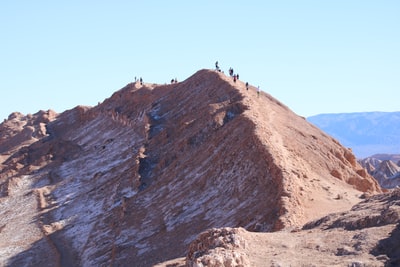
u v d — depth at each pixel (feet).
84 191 322.55
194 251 115.03
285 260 99.71
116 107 430.20
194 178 229.45
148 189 254.68
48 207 317.42
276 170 180.86
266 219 158.40
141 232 215.10
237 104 271.28
